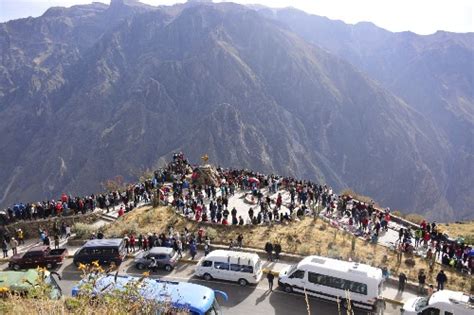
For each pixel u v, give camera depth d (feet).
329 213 151.23
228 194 170.40
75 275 106.11
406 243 121.19
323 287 91.97
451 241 128.06
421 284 96.99
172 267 109.40
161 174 183.32
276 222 138.10
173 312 46.70
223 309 89.45
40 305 31.17
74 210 147.95
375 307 87.25
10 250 126.41
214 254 104.17
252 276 99.76
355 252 117.80
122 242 114.83
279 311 89.04
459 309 77.15
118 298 33.65
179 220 140.15
